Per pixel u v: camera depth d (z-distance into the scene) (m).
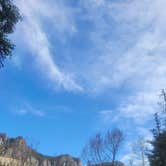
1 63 12.39
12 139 83.31
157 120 45.56
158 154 43.22
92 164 59.00
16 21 12.26
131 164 55.28
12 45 12.25
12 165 71.69
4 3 11.94
